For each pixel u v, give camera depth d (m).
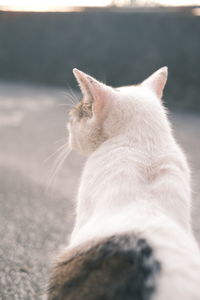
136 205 0.78
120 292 0.67
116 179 0.82
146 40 3.66
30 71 4.61
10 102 3.55
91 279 0.71
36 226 1.44
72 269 0.74
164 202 0.80
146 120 0.88
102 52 3.96
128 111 0.88
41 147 2.36
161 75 0.97
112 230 0.74
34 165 2.06
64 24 4.26
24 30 4.60
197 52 3.38
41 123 2.91
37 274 1.17
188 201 0.83
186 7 3.53
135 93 0.90
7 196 1.67
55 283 0.77
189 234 0.80
